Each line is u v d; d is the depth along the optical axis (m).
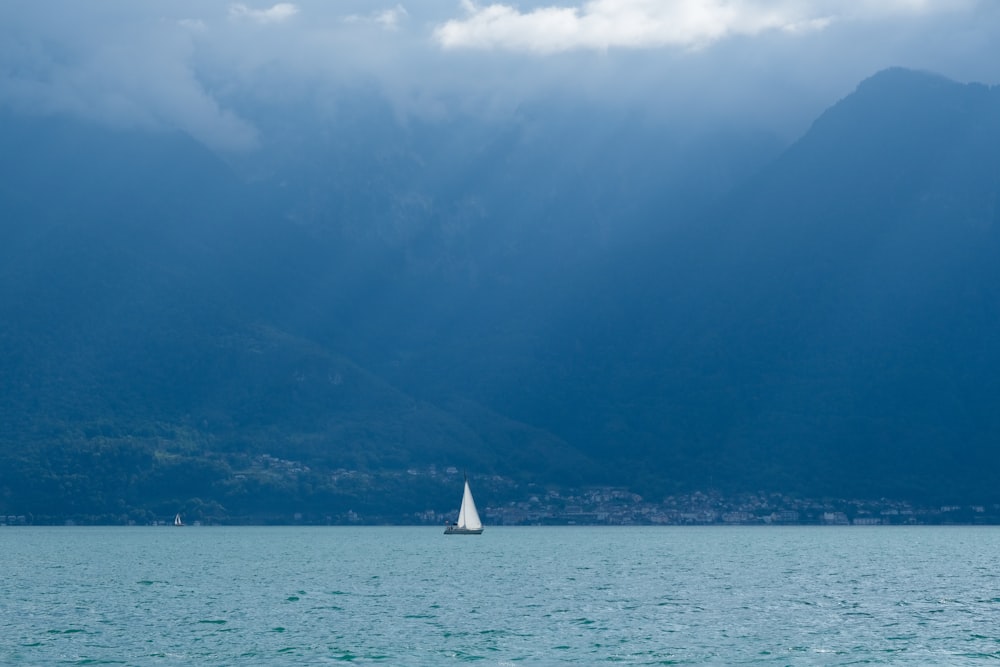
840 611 101.56
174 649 81.06
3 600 114.00
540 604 108.25
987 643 82.69
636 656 77.94
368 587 128.25
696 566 166.62
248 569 161.38
